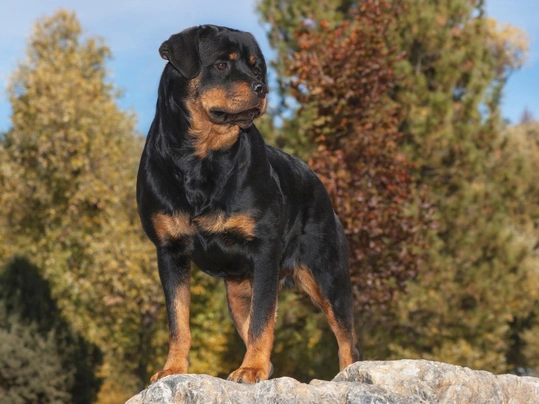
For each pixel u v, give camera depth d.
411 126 13.80
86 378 14.75
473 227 14.20
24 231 22.52
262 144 4.93
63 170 21.42
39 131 21.83
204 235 4.68
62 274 20.64
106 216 20.95
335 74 11.10
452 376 4.19
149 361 21.14
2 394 13.81
